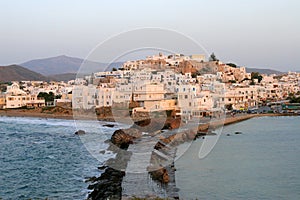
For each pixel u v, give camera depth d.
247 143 50.16
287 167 33.25
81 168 35.22
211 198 23.36
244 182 27.70
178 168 30.78
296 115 99.38
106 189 23.64
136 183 23.86
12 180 31.45
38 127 79.75
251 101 116.69
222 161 35.38
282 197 24.25
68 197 25.25
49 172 34.19
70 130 73.44
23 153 46.56
